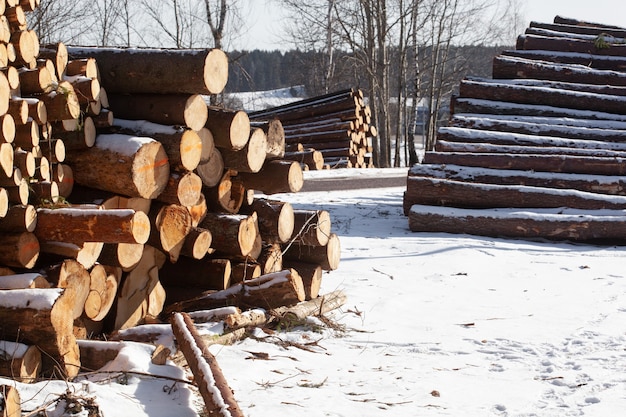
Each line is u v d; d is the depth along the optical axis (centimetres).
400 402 507
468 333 689
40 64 609
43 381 490
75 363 519
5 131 546
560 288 882
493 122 1450
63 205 586
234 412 441
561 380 552
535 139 1395
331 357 615
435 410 493
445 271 968
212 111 714
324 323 698
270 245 789
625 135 1409
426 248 1113
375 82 3941
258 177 780
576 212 1233
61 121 604
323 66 4622
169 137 655
